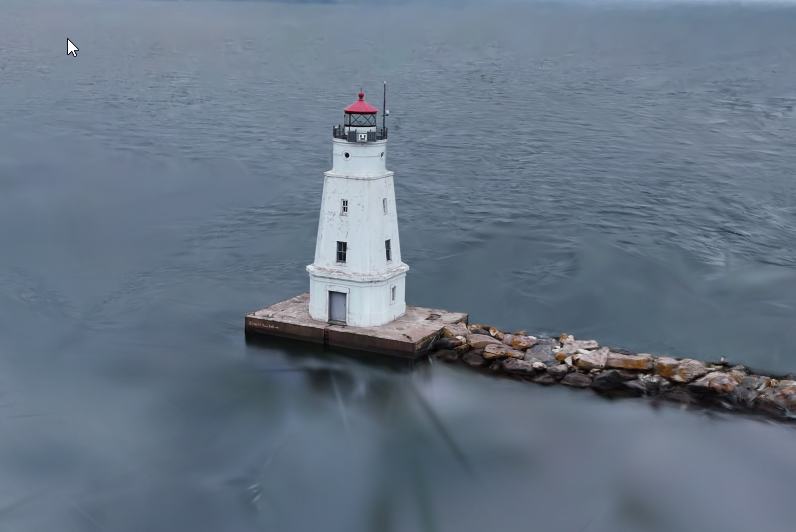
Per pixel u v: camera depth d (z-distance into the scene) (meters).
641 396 44.78
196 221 83.62
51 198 88.31
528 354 48.06
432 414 43.78
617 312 60.09
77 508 36.19
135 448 40.94
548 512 36.41
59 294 62.62
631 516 36.06
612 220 83.19
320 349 48.47
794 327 56.94
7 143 113.38
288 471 39.22
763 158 116.75
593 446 40.78
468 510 36.66
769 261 71.31
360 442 41.66
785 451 40.03
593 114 157.38
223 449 41.03
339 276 47.66
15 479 38.12
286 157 113.62
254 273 67.81
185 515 36.03
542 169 108.44
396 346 46.53
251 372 48.44
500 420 42.91
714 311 60.25
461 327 49.78
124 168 104.56
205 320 56.75
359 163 46.12
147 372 48.81
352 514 36.47
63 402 45.28
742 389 44.97
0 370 48.72
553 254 72.00
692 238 77.38
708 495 37.28
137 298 61.62
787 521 35.72
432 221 82.88
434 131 136.12
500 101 176.12
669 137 133.38
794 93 190.12
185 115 150.62
